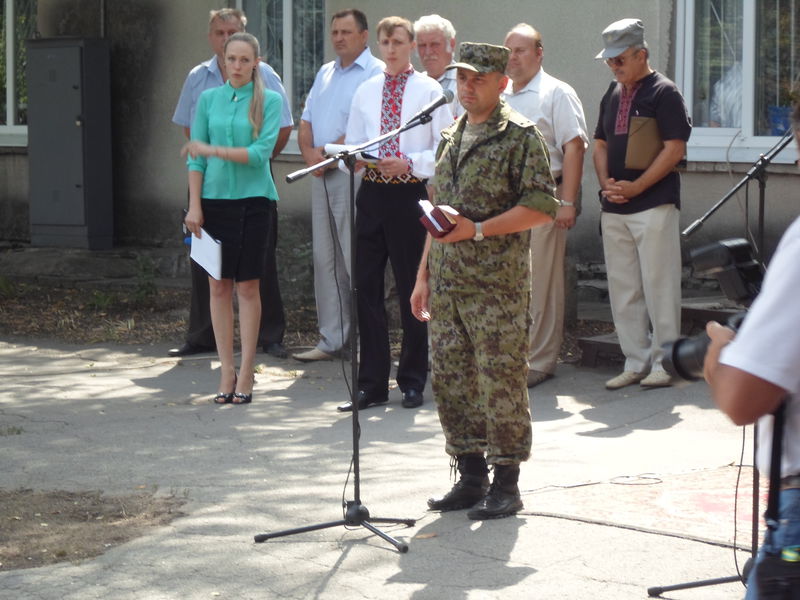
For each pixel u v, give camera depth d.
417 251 6.95
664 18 9.76
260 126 7.05
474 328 4.77
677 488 5.22
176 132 12.96
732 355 2.28
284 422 6.69
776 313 2.25
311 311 9.88
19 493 5.33
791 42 9.43
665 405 6.90
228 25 8.55
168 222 13.11
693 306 8.30
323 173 7.57
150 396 7.40
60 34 13.70
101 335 9.59
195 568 4.36
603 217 7.43
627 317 7.41
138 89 13.17
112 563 4.42
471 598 4.02
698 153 9.73
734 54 9.66
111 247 13.27
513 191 4.76
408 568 4.32
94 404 7.18
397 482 5.43
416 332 7.06
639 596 4.01
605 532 4.64
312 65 12.09
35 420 6.76
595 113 10.22
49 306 10.90
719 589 4.05
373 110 6.98
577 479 5.41
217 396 7.22
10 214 14.36
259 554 4.50
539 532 4.67
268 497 5.22
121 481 5.51
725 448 5.94
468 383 4.93
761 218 6.08
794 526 2.34
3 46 14.50
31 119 13.28
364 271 7.03
